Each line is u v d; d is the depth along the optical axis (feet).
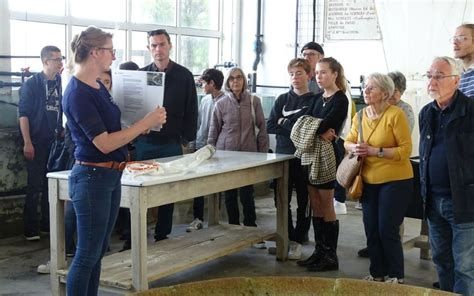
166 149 15.49
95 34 9.61
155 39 15.21
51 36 20.30
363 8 25.08
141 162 13.26
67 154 15.87
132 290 11.49
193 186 12.45
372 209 13.26
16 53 19.19
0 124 18.03
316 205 15.06
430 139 10.50
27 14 19.42
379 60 24.97
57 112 17.65
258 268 15.42
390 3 23.25
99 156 9.76
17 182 18.37
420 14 22.80
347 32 25.50
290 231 16.34
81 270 9.86
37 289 13.71
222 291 5.01
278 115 15.81
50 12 20.18
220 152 16.28
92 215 9.77
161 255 13.48
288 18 27.09
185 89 15.60
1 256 16.20
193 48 26.68
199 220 19.08
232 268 15.43
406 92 22.86
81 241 9.89
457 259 10.22
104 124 9.82
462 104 10.10
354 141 13.60
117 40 22.79
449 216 10.33
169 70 15.47
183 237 15.30
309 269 15.19
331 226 15.08
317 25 26.30
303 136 14.43
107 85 12.00
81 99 9.53
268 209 22.48
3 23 18.16
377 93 12.98
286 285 5.07
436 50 22.68
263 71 27.84
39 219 18.28
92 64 9.66
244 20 27.99
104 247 10.27
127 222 16.42
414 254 16.93
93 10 21.75
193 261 13.08
